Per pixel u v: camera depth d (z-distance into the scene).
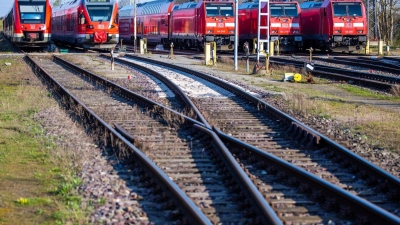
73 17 56.38
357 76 31.95
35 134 15.64
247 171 11.60
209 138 14.23
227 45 53.78
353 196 8.87
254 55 49.56
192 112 18.11
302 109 19.36
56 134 15.61
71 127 16.55
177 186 9.62
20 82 28.28
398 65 37.16
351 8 51.34
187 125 16.12
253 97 20.53
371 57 47.03
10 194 10.23
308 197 9.91
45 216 9.05
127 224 8.61
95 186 10.55
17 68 36.25
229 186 10.49
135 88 25.67
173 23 62.44
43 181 11.07
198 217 8.03
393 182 10.18
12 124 17.16
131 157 12.24
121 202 9.62
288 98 21.78
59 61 42.19
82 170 11.71
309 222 8.72
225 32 53.00
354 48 52.16
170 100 22.27
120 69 36.00
